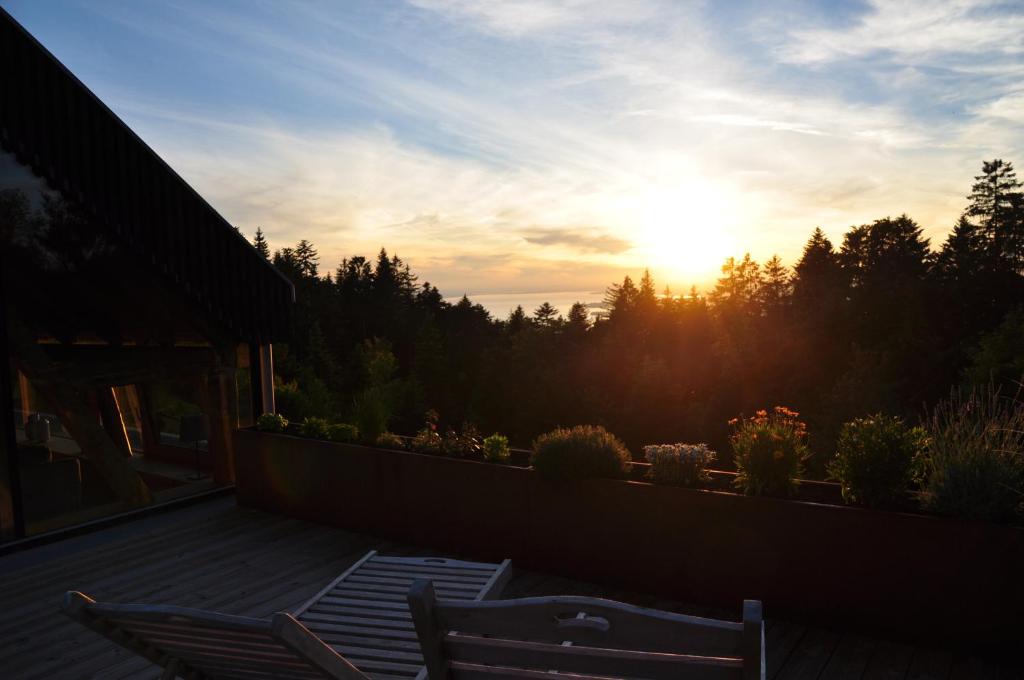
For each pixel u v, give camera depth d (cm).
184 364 741
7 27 580
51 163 613
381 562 418
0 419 587
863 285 5081
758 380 5225
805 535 401
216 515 682
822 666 359
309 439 648
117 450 675
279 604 469
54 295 625
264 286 812
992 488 363
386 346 7044
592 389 6309
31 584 516
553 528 496
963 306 4544
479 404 6794
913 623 373
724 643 137
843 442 410
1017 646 348
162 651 225
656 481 471
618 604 146
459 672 180
